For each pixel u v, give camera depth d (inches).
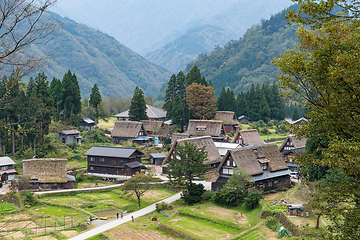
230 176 2305.6
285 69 781.9
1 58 556.4
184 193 2335.1
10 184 2751.0
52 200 2437.3
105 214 2175.2
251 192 2048.5
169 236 1761.8
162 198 2496.3
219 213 2007.9
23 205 2287.2
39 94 3474.4
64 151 3513.8
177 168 2292.1
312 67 726.5
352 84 664.4
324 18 708.7
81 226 1918.1
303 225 1603.1
